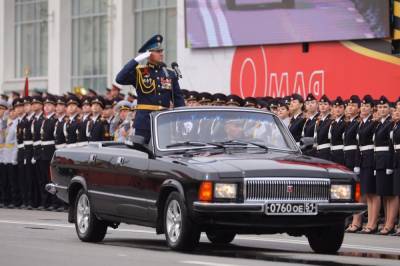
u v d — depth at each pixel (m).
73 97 54.50
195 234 28.91
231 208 27.97
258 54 57.12
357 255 30.08
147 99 35.22
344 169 29.61
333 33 52.28
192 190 28.52
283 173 28.48
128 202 31.67
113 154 32.84
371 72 50.97
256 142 31.53
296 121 44.81
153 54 35.50
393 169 40.72
